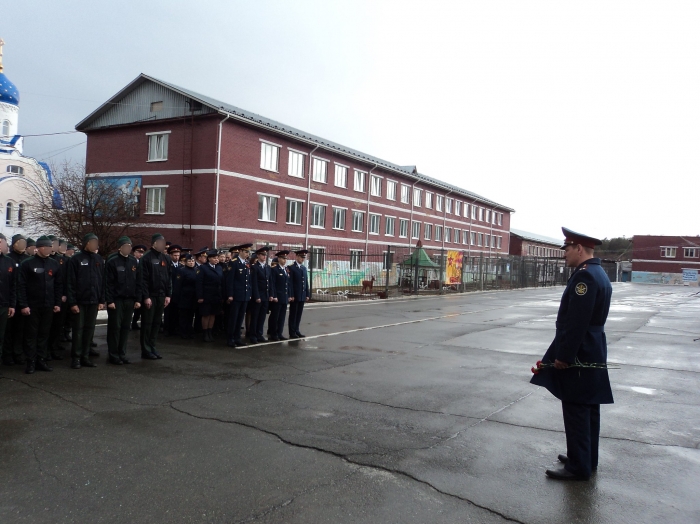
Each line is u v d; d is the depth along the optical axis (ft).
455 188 190.90
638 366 30.22
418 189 166.30
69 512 11.91
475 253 200.34
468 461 15.35
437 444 16.67
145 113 102.01
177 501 12.50
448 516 12.09
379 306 69.72
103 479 13.62
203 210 94.02
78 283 26.25
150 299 28.86
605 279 14.74
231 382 24.20
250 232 100.12
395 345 36.32
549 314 62.59
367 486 13.52
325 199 122.11
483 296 100.78
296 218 113.50
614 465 15.37
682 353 34.86
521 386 24.70
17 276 24.90
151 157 100.99
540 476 14.43
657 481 14.28
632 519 12.15
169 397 21.36
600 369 14.35
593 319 14.62
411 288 102.01
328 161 123.13
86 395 21.42
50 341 29.78
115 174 104.37
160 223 98.17
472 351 34.35
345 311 61.00
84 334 26.91
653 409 21.29
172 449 15.75
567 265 15.56
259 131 101.86
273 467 14.58
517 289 135.54
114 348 27.86
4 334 25.05
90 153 107.96
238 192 97.30
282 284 36.83
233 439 16.70
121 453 15.37
